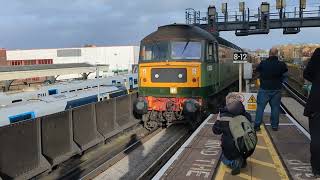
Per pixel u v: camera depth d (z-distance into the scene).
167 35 15.51
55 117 10.81
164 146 12.94
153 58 15.59
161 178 6.88
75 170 10.60
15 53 63.22
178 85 15.17
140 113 15.64
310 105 6.56
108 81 25.52
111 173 10.14
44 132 10.29
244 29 42.12
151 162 11.08
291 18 41.00
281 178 6.81
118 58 58.69
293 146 8.91
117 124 14.98
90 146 12.49
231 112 6.91
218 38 18.55
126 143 13.74
